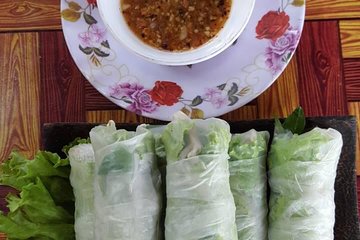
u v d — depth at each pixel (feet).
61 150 1.17
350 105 1.25
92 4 1.22
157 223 1.05
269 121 1.17
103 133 1.04
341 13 1.27
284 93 1.26
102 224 1.04
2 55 1.30
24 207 1.10
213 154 1.01
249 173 1.10
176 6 1.22
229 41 1.17
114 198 1.03
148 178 1.05
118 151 1.03
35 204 1.09
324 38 1.27
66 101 1.28
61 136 1.17
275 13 1.20
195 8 1.22
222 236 1.02
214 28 1.20
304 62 1.26
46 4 1.30
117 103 1.20
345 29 1.27
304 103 1.25
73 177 1.10
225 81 1.20
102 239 1.04
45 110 1.28
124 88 1.20
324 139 1.08
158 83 1.21
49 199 1.11
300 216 1.09
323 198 1.09
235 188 1.10
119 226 1.03
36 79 1.29
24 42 1.30
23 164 1.12
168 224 1.03
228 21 1.20
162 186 1.08
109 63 1.21
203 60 1.18
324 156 1.08
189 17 1.21
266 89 1.22
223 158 1.03
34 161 1.10
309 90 1.26
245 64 1.20
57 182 1.14
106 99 1.27
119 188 1.03
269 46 1.20
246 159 1.10
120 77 1.21
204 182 1.01
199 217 1.01
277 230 1.11
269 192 1.15
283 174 1.10
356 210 1.15
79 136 1.17
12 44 1.30
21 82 1.29
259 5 1.21
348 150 1.16
